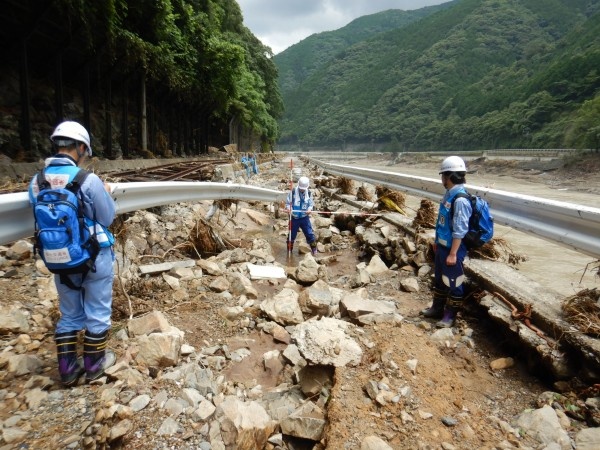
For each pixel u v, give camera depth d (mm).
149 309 3715
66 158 2312
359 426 2160
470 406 2496
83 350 2752
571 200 22562
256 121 53875
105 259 2469
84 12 10703
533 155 49562
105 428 2035
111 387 2385
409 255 5664
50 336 3088
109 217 2455
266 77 66500
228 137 40844
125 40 13641
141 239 5723
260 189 8172
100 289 2469
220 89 27344
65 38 10984
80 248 2246
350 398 2348
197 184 5988
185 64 21625
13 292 3617
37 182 2256
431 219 6320
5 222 2438
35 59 11930
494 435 2248
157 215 7066
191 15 23438
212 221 7348
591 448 2121
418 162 78125
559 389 2754
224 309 3830
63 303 2488
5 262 4109
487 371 3094
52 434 2006
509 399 2740
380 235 6711
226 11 46188
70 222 2189
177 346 2803
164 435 2062
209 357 3006
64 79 13758
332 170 14617
